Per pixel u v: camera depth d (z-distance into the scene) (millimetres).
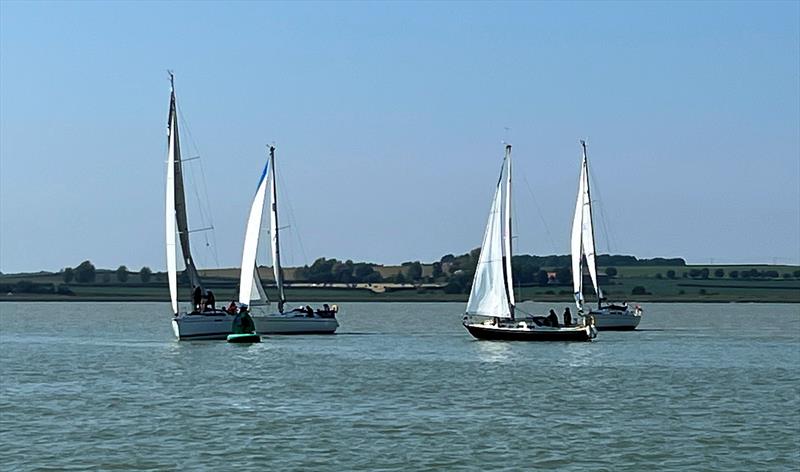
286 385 72688
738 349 107875
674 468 46281
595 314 138500
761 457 48344
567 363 89750
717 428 55125
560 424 56188
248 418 57844
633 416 59031
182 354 96750
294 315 124250
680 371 83312
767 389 71438
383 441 51375
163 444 50625
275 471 45438
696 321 188250
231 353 97375
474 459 47594
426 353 99250
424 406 62562
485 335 113062
